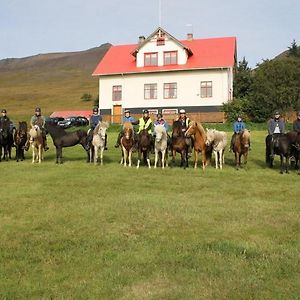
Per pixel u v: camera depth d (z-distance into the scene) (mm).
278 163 21344
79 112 74625
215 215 11203
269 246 8805
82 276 7527
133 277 7430
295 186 15391
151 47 49656
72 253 8531
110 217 10945
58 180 16234
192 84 48094
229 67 46812
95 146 20125
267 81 48500
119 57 52469
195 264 7914
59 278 7430
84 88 129125
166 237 9430
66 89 128750
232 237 9453
